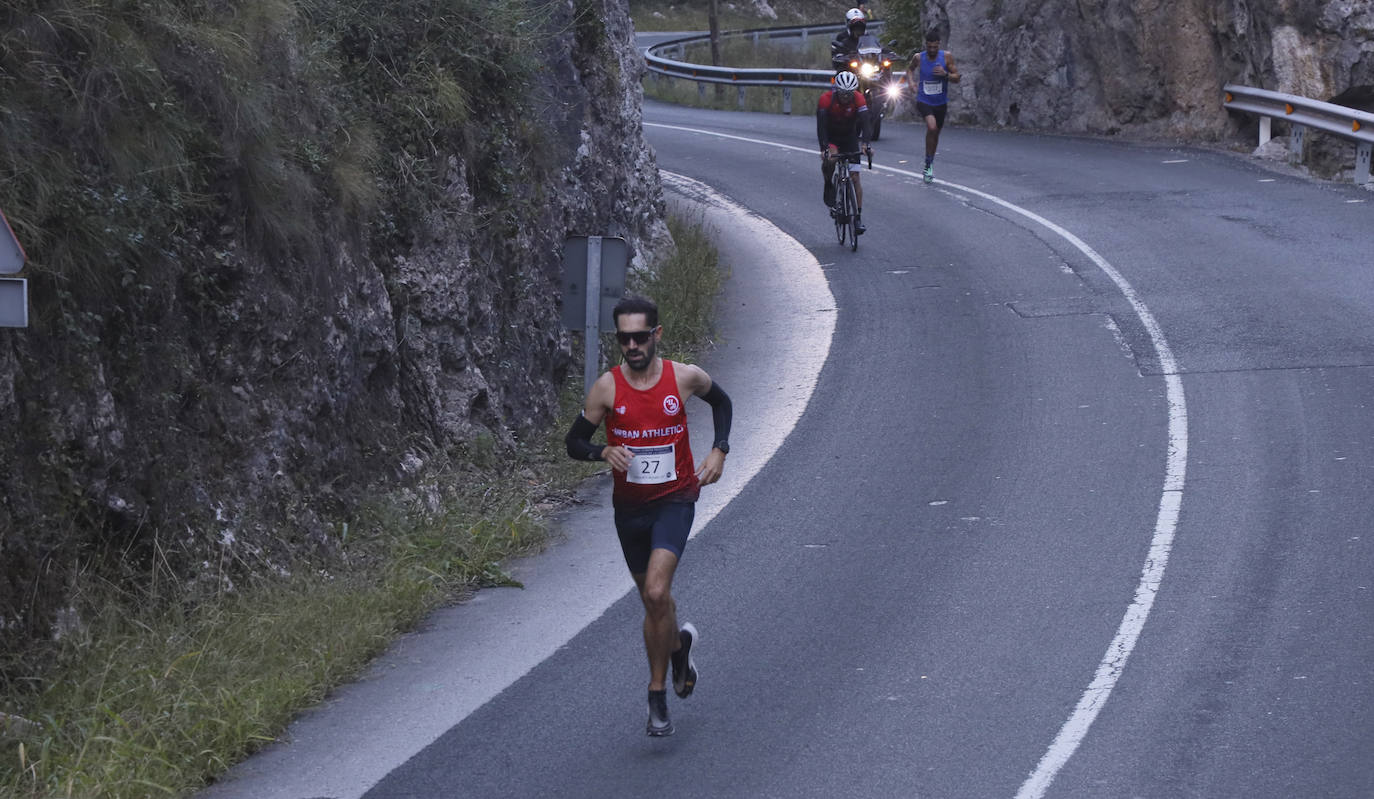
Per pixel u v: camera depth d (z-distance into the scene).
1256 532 15.53
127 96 13.63
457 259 19.19
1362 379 20.64
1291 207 32.16
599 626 14.20
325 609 13.92
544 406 21.34
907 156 43.84
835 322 26.84
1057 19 46.50
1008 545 15.75
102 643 12.23
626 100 30.70
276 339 15.38
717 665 13.01
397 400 18.02
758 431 21.08
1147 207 33.50
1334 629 12.91
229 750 11.35
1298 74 37.81
